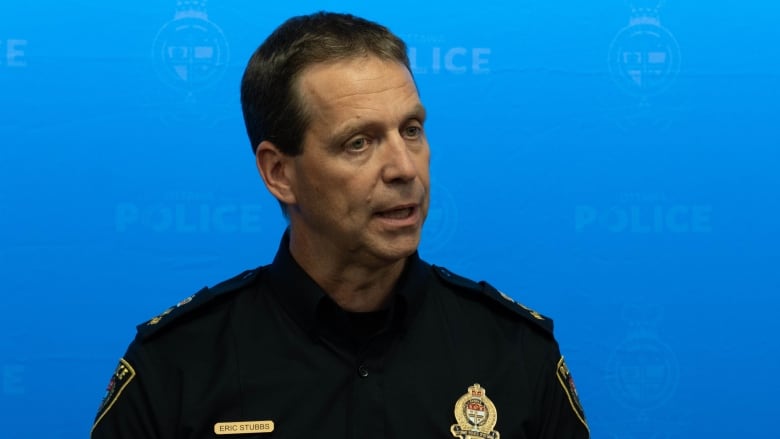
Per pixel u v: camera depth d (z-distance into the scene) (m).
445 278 1.93
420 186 1.62
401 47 1.68
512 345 1.83
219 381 1.72
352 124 1.57
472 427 1.73
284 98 1.64
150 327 1.78
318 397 1.72
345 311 1.73
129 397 1.71
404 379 1.75
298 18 1.73
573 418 1.84
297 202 1.71
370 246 1.61
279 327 1.79
